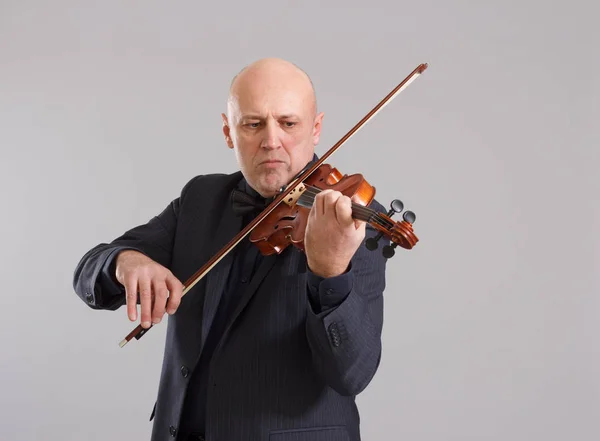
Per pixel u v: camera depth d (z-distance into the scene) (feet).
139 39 13.96
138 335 5.61
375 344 5.33
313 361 5.52
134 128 13.98
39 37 14.37
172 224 6.77
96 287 6.01
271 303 5.79
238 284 6.13
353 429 5.97
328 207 4.67
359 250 5.69
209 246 6.35
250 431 5.64
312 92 6.13
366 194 5.65
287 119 5.92
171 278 5.64
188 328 6.15
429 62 12.67
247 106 5.91
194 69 13.75
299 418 5.67
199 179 6.84
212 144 13.73
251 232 6.04
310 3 13.20
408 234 4.77
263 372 5.70
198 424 6.09
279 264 5.89
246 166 6.05
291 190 6.00
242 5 13.52
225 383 5.74
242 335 5.79
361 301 5.20
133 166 13.98
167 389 6.23
